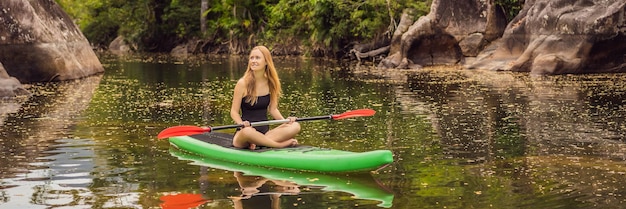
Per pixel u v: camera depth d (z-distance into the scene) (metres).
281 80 17.64
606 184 6.57
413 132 9.46
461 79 17.08
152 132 9.58
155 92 14.87
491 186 6.54
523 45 19.70
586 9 17.84
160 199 6.20
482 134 9.28
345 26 26.22
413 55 21.70
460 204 5.94
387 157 6.82
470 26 21.14
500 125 9.97
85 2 40.19
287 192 6.39
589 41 17.50
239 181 6.82
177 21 36.50
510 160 7.68
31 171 7.25
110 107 12.26
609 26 17.23
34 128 9.87
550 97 13.04
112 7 38.62
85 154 8.11
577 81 15.88
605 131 9.40
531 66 18.80
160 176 7.04
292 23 31.38
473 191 6.36
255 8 33.03
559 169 7.22
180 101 13.23
